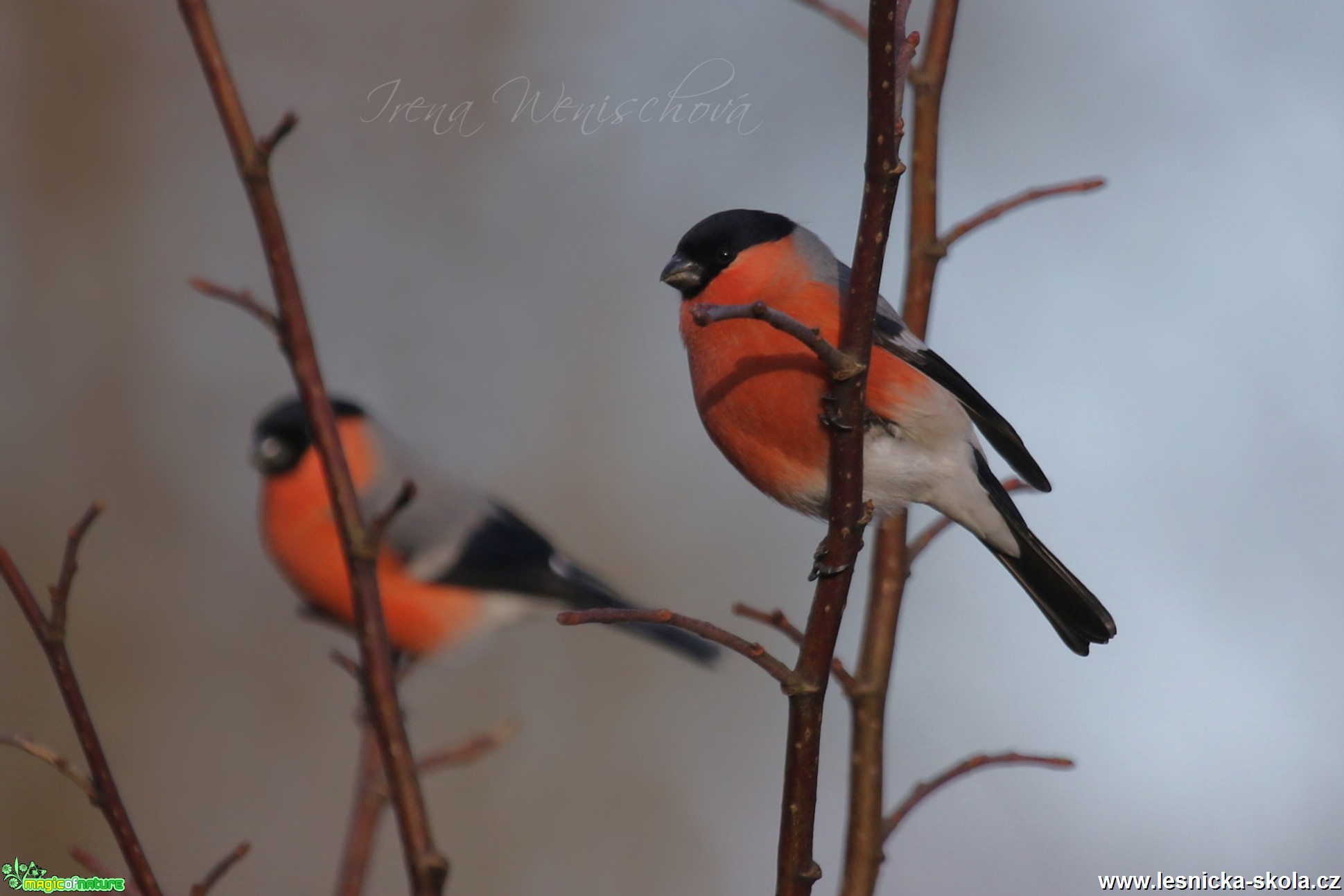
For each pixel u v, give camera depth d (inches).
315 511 389.1
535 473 527.5
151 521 504.4
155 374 524.1
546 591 403.5
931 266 259.0
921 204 260.2
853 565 182.2
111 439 512.7
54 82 538.0
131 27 547.2
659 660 507.5
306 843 469.7
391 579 390.9
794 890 176.9
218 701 485.7
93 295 526.9
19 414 508.7
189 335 531.8
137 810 461.4
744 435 265.0
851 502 183.3
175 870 456.1
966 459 264.2
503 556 402.0
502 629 404.2
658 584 517.7
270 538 396.2
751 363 256.4
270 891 458.0
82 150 536.7
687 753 498.3
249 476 517.0
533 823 486.0
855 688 220.5
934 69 261.3
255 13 550.3
